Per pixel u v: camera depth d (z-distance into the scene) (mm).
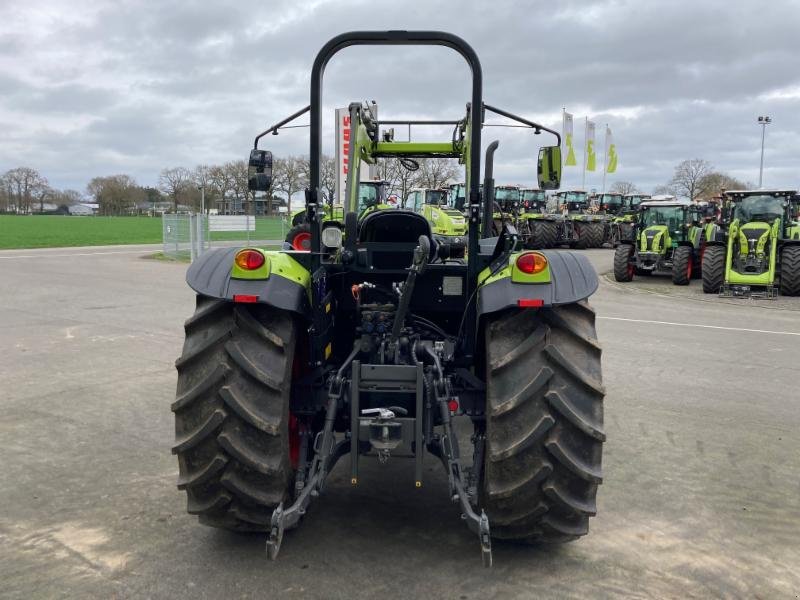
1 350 7617
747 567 3115
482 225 4055
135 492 3846
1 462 4273
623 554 3209
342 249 3582
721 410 5672
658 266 17812
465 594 2838
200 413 2896
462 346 3543
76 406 5508
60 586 2869
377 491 3885
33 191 107000
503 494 2850
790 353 8125
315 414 3334
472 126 3307
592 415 2846
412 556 3150
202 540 3285
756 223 14625
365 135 4504
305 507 2902
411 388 3102
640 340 8922
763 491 4000
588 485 2873
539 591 2873
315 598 2791
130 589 2852
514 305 2879
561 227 30297
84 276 16328
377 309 3518
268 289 2934
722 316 11438
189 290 13539
